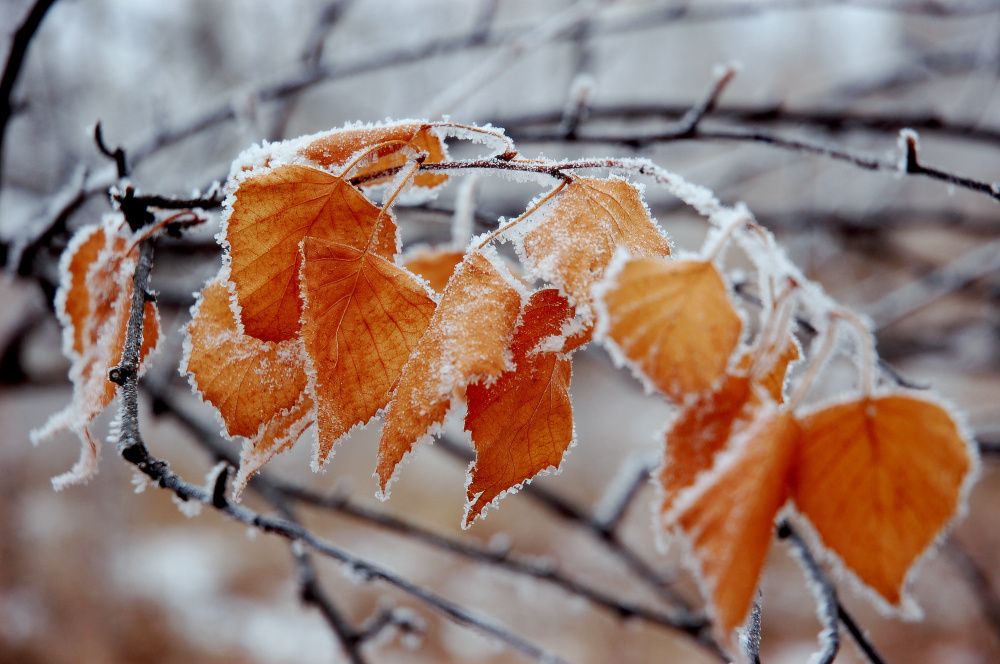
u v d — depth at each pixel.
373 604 3.31
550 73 1.42
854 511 0.38
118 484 3.43
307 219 0.41
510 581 0.98
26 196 1.26
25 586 3.01
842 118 0.87
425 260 0.48
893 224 1.32
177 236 0.45
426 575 3.58
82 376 0.44
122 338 0.43
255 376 0.40
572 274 0.40
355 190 0.41
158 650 3.03
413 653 3.18
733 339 0.38
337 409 0.40
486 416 0.40
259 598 3.51
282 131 0.97
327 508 0.88
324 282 0.40
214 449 0.93
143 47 1.54
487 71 0.86
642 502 3.52
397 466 0.39
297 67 0.99
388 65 0.96
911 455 0.38
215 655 3.08
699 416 0.38
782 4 1.02
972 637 3.05
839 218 1.32
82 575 3.12
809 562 0.49
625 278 0.38
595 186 0.41
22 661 2.73
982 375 1.43
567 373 0.41
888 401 0.38
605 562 3.37
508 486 0.41
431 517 3.95
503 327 0.40
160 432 3.92
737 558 0.37
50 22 1.27
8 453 3.32
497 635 0.54
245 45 1.59
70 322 0.45
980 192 0.49
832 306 0.39
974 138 0.84
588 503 3.91
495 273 0.40
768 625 3.29
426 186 0.43
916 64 1.20
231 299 0.40
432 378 0.39
